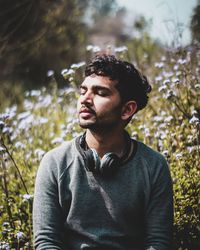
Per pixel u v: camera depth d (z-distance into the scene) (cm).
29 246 274
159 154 218
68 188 209
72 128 353
